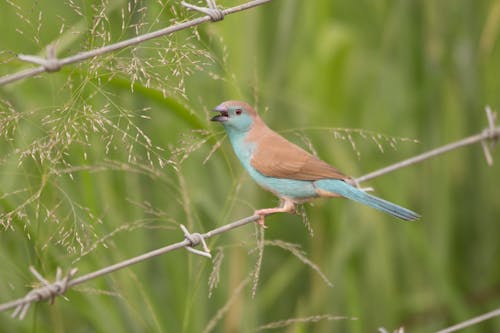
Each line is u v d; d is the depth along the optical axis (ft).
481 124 40.52
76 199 28.89
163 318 32.78
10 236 29.35
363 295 36.35
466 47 40.11
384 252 36.32
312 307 36.06
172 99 27.63
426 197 39.68
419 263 38.27
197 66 24.47
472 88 40.04
